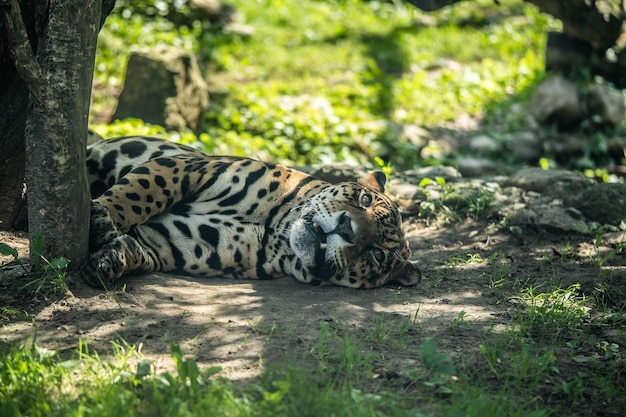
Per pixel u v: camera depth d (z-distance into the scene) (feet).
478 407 21.39
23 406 20.62
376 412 20.99
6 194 34.30
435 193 43.45
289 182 33.71
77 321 26.35
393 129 69.41
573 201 43.68
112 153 35.32
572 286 32.89
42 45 27.43
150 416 19.97
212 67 77.82
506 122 75.61
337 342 26.00
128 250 29.25
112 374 22.22
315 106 70.59
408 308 30.25
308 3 102.06
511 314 29.89
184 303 28.86
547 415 21.94
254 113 66.44
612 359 26.27
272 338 26.04
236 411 20.29
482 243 39.27
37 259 28.04
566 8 66.69
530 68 85.46
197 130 63.10
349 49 87.04
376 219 32.07
